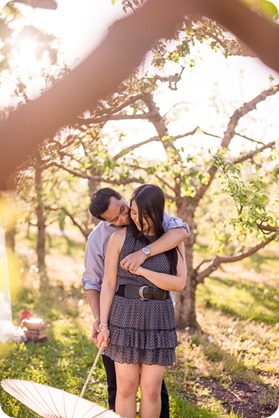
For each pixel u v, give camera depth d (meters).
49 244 13.56
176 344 3.13
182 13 1.51
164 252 3.09
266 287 9.30
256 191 4.72
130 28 1.47
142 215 2.99
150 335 3.02
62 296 8.18
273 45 1.53
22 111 1.42
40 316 6.96
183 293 6.52
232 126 5.83
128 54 1.46
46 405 2.58
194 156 5.58
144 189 3.02
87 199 7.98
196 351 5.61
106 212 3.14
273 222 4.72
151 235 3.10
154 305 3.04
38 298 7.93
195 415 3.98
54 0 2.39
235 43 3.71
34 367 4.89
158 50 3.51
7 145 1.41
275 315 7.38
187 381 4.83
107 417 2.42
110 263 3.12
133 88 3.51
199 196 6.38
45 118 1.42
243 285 9.44
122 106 3.47
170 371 5.02
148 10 1.48
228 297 8.38
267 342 6.14
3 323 5.20
